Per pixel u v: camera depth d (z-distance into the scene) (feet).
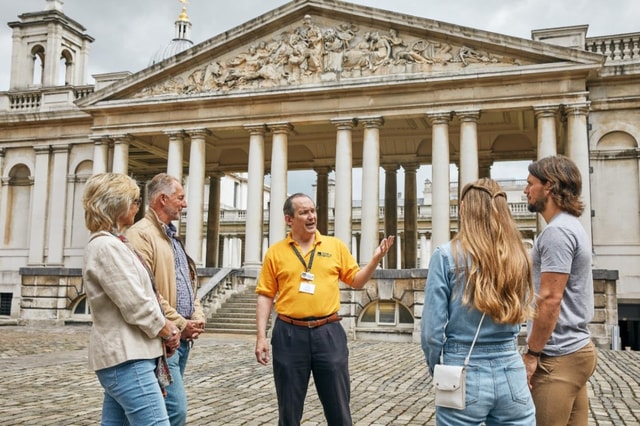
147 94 116.26
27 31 146.82
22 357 58.34
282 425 21.71
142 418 16.11
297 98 107.14
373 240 100.12
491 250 15.28
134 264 16.72
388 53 103.19
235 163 140.26
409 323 89.04
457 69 99.81
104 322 16.49
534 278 17.85
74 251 128.67
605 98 100.07
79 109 123.95
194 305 21.88
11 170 135.85
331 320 22.38
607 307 79.77
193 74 114.01
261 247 107.96
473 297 15.25
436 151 98.99
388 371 51.60
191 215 110.63
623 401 38.19
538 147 95.45
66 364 53.01
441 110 99.76
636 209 98.43
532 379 17.69
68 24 149.07
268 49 109.91
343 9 104.58
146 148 128.16
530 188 18.67
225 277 99.91
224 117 110.93
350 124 104.22
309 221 22.84
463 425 14.85
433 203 98.37
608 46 101.71
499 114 111.24
